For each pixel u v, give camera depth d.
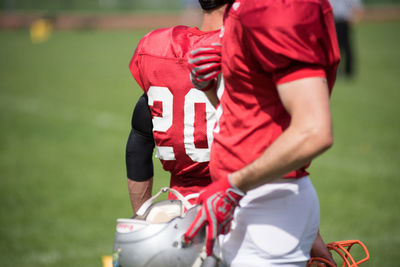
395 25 89.81
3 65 54.84
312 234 5.26
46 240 15.55
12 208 18.36
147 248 4.90
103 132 29.94
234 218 5.24
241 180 4.52
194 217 5.05
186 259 4.92
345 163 23.67
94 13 107.44
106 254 14.56
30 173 22.47
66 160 24.53
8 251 14.68
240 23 4.57
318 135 4.09
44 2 108.06
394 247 14.65
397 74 48.78
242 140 4.92
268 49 4.33
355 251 14.40
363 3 103.94
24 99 38.69
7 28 90.56
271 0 4.41
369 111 34.25
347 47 45.78
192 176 6.64
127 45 72.06
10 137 28.61
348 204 18.53
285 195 5.05
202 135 6.27
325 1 4.64
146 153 6.77
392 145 26.45
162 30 6.63
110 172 22.84
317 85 4.24
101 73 50.66
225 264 5.19
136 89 42.94
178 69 6.22
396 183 20.91
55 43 74.12
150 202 5.37
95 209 18.33
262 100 4.79
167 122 6.37
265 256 5.07
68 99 38.78
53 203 18.91
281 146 4.21
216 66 5.13
